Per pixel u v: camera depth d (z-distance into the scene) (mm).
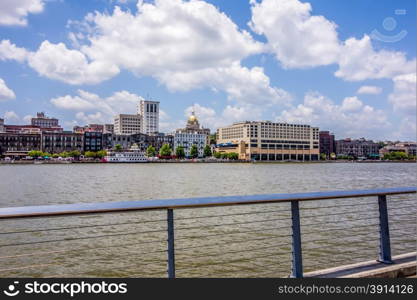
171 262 5102
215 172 115750
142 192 51594
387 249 6539
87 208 4289
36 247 18250
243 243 18562
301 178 86625
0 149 199250
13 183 66625
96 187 59062
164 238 19609
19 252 17406
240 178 84875
